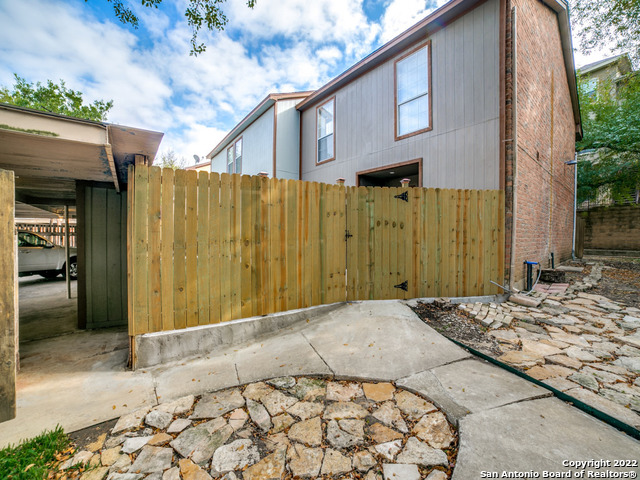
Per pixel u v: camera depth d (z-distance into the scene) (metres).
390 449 1.69
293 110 10.34
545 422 1.84
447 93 5.81
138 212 2.82
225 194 3.27
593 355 2.82
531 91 5.76
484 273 4.74
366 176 8.21
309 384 2.44
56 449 1.73
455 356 2.82
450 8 5.45
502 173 4.86
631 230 12.16
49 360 3.03
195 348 3.05
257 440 1.79
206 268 3.16
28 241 8.21
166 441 1.80
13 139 2.54
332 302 4.10
